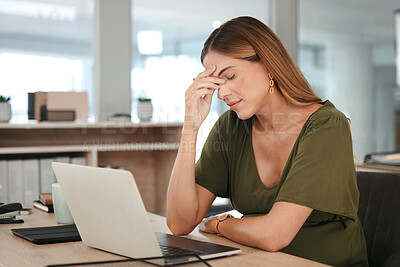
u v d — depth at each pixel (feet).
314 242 4.91
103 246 4.35
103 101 13.50
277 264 3.93
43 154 12.08
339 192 4.71
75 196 4.37
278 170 5.33
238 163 5.54
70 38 13.17
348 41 17.46
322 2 17.30
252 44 5.09
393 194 5.31
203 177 5.72
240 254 4.25
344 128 4.96
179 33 14.78
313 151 4.77
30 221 5.71
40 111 11.53
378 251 5.24
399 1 17.38
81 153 12.42
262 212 5.33
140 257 4.00
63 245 4.60
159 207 13.85
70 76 13.20
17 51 12.48
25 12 12.54
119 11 13.62
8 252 4.36
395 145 17.48
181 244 4.42
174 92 14.66
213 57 5.21
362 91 17.48
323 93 17.33
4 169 11.21
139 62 14.10
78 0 13.21
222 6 15.58
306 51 17.24
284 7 16.78
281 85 5.21
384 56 17.48
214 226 5.01
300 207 4.53
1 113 11.07
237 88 5.12
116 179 3.86
